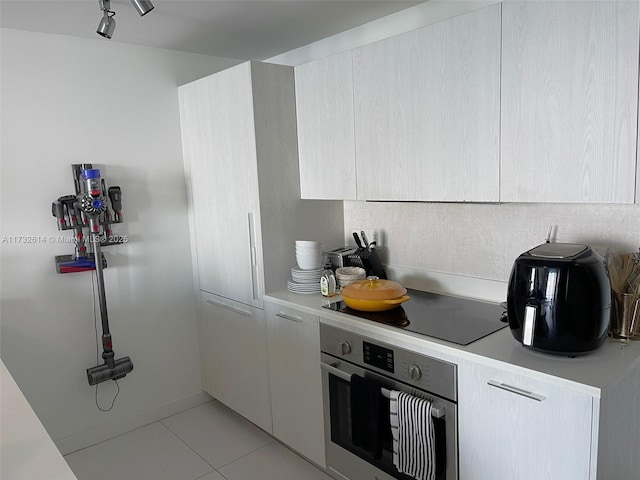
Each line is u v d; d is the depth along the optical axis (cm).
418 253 263
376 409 201
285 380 258
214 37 278
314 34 280
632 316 173
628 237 187
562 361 159
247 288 276
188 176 310
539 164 174
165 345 316
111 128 283
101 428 293
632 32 148
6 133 250
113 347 295
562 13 162
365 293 221
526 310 162
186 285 322
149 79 296
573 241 203
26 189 258
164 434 299
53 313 271
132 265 297
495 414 166
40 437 124
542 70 169
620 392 153
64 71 265
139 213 297
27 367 266
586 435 145
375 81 225
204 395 338
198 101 289
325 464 242
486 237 233
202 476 255
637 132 151
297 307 241
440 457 186
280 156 265
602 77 156
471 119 192
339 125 246
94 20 241
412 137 214
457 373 176
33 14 228
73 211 264
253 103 251
